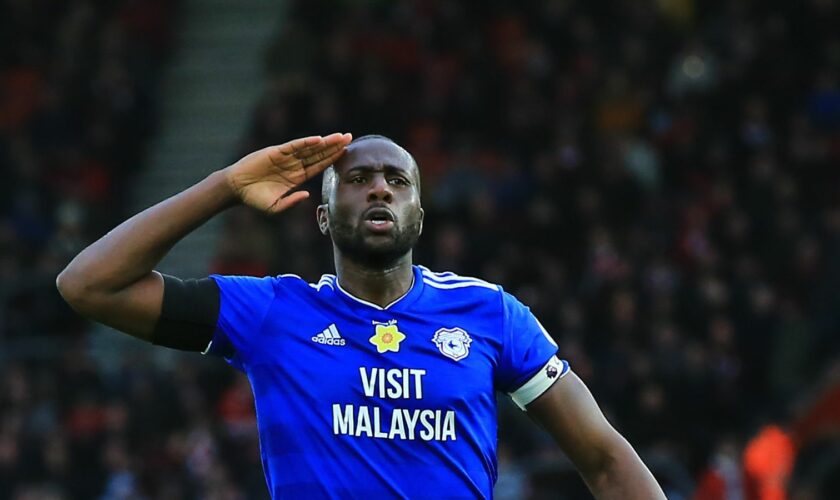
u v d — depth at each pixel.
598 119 39.84
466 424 10.25
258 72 45.47
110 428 31.77
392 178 10.50
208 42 46.47
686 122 38.34
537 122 39.19
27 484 31.33
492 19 43.03
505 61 41.62
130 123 43.03
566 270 34.47
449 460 10.15
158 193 42.88
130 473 30.86
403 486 10.05
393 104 39.72
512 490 27.72
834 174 36.31
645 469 10.73
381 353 10.30
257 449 30.30
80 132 42.50
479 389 10.35
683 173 37.19
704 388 30.22
